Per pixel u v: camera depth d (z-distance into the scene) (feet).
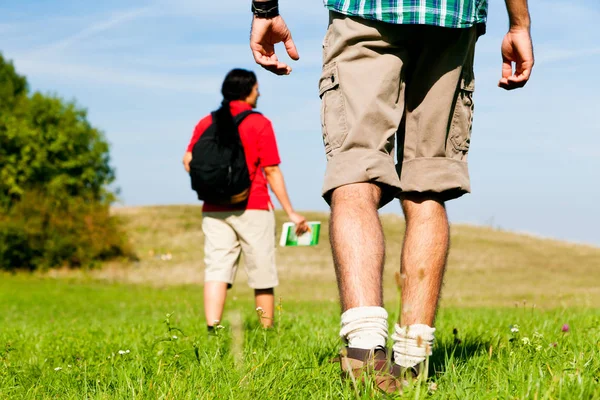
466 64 8.71
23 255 139.74
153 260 144.97
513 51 9.33
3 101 191.42
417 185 8.65
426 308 8.32
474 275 107.96
